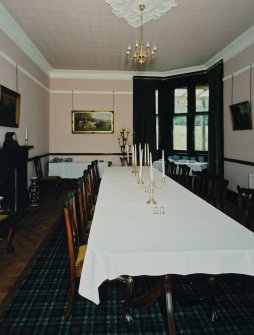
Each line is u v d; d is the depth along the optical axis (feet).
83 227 8.69
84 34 17.67
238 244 5.55
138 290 8.42
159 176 15.01
